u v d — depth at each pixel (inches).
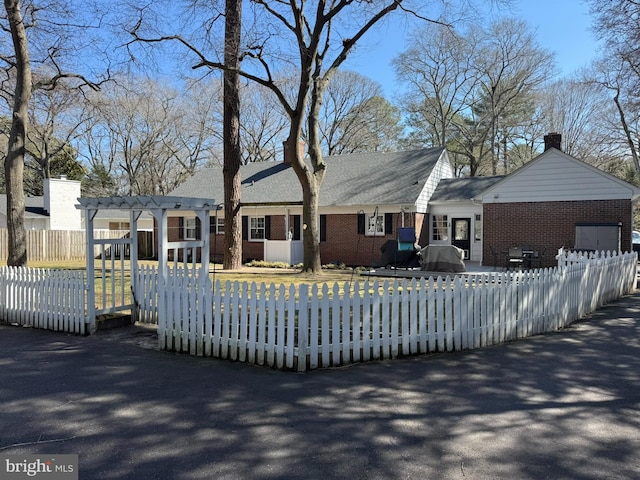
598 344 268.5
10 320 337.4
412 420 162.4
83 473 127.0
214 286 264.1
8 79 617.3
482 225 762.2
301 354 218.1
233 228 693.9
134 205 311.0
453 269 594.9
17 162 469.7
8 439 148.1
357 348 231.8
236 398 183.6
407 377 209.5
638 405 175.5
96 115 1262.3
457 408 173.2
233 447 142.3
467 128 1637.6
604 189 660.7
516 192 729.6
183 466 130.9
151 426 157.6
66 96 770.2
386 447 142.1
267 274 620.7
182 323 254.8
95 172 1904.5
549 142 718.5
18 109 471.5
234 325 236.8
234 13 569.9
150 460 134.3
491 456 136.3
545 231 705.6
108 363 232.5
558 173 695.1
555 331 306.7
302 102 570.6
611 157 1339.8
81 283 299.0
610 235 637.9
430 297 251.0
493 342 272.7
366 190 858.1
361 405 176.2
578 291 346.0
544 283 305.4
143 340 283.3
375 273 604.7
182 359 239.8
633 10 626.2
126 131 1724.9
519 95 1494.8
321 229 871.7
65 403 178.5
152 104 1662.2
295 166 598.5
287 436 149.9
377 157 980.6
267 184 979.3
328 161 1029.2
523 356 244.2
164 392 190.5
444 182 894.4
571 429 154.3
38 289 320.8
